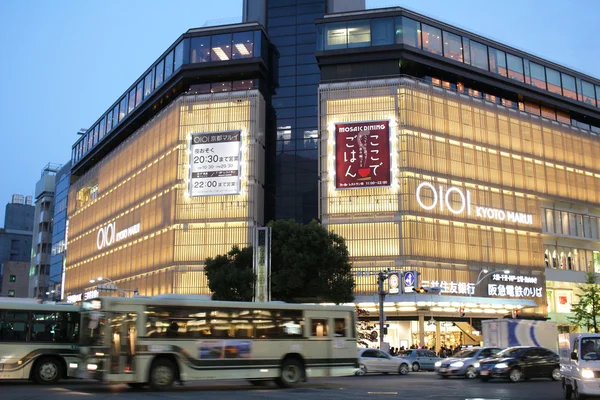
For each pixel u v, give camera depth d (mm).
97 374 22469
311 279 47812
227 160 68500
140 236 76875
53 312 27406
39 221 133000
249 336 25109
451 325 64562
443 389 25312
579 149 80375
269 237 48906
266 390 24266
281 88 75188
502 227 69812
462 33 72688
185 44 74312
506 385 28531
